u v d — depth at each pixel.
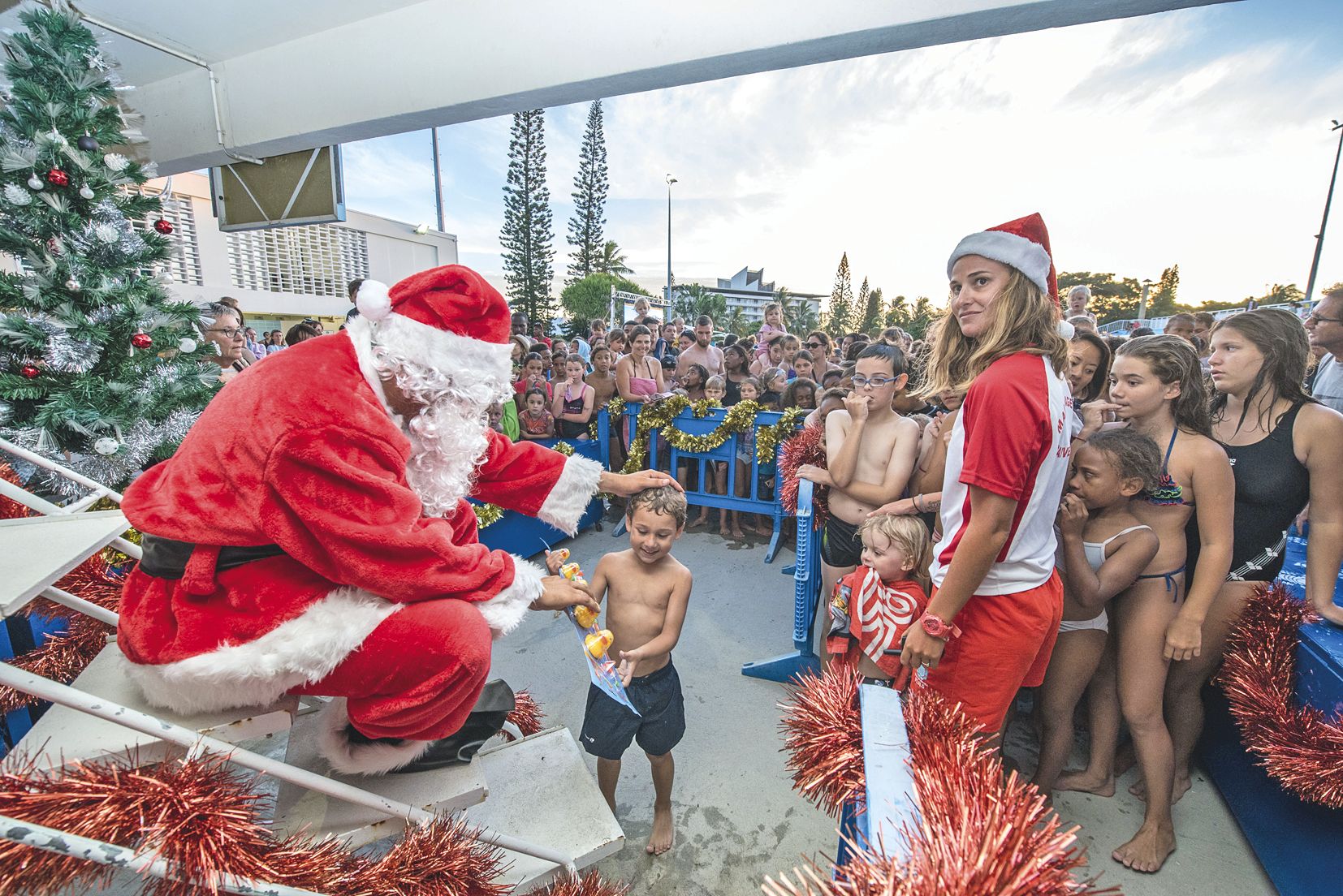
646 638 1.80
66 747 1.05
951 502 1.45
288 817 1.14
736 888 1.77
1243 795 1.89
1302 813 1.61
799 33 2.92
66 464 2.52
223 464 1.00
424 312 1.16
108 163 2.69
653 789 2.15
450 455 1.20
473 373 1.17
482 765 1.56
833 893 0.75
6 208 2.46
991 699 1.48
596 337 8.62
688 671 2.84
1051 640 1.57
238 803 0.94
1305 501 1.82
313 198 4.96
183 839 0.84
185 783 0.90
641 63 3.25
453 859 1.08
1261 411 1.85
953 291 1.45
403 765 1.22
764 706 2.59
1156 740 1.78
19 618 1.79
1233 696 1.71
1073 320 2.93
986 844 0.70
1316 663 1.60
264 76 4.31
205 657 0.96
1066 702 1.90
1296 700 1.67
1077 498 1.72
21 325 2.40
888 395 2.40
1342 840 1.45
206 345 3.07
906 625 1.78
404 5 3.72
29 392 2.43
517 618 1.15
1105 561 1.78
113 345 2.66
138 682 1.07
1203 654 1.91
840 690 1.25
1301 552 2.36
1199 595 1.69
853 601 1.92
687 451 4.48
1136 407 1.79
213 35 4.05
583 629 1.33
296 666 0.97
